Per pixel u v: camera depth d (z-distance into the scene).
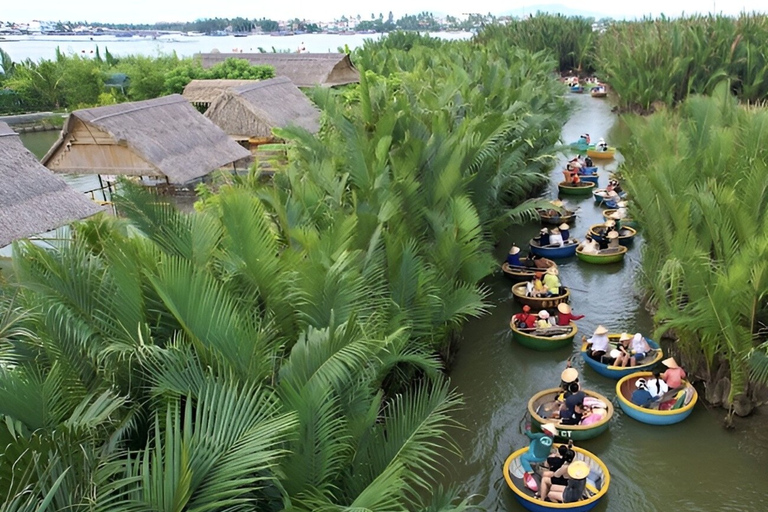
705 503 8.95
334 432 6.11
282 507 5.94
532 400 10.98
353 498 6.35
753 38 39.50
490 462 10.11
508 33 60.84
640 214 14.82
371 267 9.71
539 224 21.30
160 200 9.52
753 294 9.76
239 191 9.27
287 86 26.72
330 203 12.84
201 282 6.99
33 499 4.20
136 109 19.84
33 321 7.05
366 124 18.67
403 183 12.66
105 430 5.95
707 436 10.29
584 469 8.64
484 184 15.39
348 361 6.45
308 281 8.01
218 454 5.09
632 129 20.08
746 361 9.57
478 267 12.29
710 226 11.47
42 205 13.33
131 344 6.92
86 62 41.97
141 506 4.55
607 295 15.66
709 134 16.98
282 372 6.75
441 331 11.49
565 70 60.44
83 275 7.70
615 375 11.95
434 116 17.30
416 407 7.16
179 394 6.24
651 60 39.44
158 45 72.94
